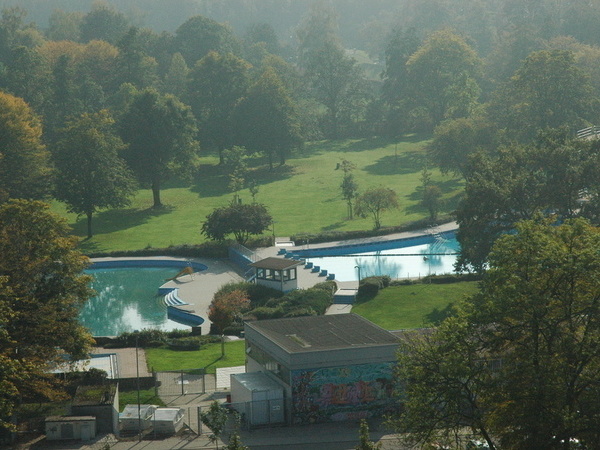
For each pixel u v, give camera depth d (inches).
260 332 2952.8
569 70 7130.9
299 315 4082.2
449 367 1978.3
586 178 4153.5
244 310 4284.0
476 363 2303.2
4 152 6619.1
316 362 2677.2
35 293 2928.2
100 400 2659.9
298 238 6077.8
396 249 6023.6
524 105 7170.3
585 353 1913.1
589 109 7219.5
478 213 4232.3
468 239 4274.1
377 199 6245.1
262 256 5654.5
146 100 7244.1
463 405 2087.8
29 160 6771.7
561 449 1935.3
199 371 3304.6
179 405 2910.9
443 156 7347.4
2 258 2869.1
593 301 1966.0
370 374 2726.4
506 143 7101.4
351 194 6771.7
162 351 3725.4
